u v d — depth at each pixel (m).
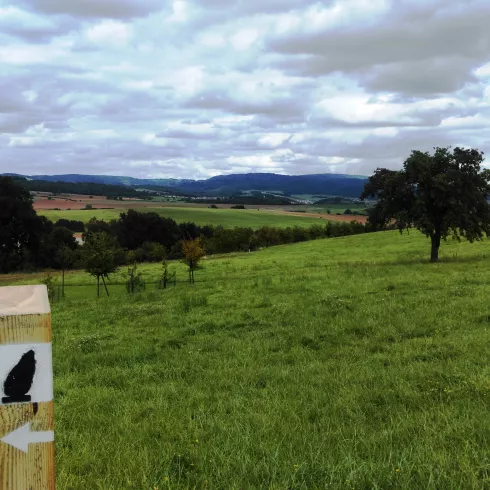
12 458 1.72
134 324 14.94
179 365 9.21
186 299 19.38
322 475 4.09
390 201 32.78
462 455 4.25
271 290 21.05
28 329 1.69
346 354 9.27
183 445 5.02
